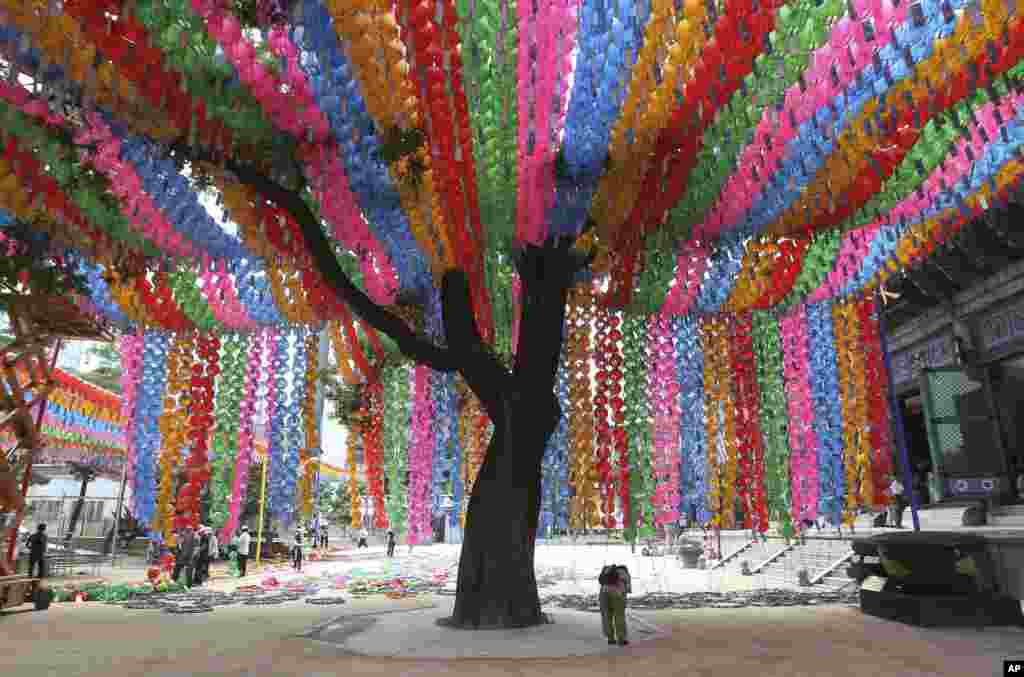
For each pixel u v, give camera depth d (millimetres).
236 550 18969
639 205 7105
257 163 6590
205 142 5199
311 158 5988
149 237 6648
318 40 4211
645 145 5742
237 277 7664
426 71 4320
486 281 10422
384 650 7262
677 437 9648
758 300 9320
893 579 9680
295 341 9695
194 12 3994
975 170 6234
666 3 3975
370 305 8578
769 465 9977
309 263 8422
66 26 3873
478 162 6227
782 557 17688
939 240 7910
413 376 12016
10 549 11625
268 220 7395
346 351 11250
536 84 4547
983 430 15156
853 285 9789
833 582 14133
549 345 9344
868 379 10367
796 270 8508
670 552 25641
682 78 4691
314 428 9664
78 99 4762
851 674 6012
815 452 9961
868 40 4023
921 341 17844
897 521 15422
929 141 5887
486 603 8508
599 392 8930
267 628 9125
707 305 9562
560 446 10102
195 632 8805
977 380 15477
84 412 18016
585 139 5527
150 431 9109
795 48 3992
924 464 19000
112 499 25875
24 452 11469
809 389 10133
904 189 6641
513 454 8953
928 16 3922
